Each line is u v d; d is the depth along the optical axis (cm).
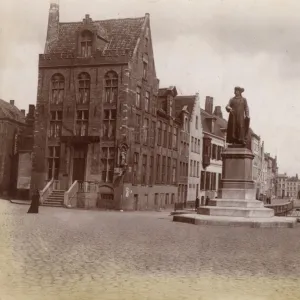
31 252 1336
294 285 1052
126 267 1176
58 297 941
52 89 3984
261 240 1764
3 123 4591
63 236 1698
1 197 4338
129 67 3797
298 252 1484
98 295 954
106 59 3844
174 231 1994
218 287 1024
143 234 1842
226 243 1644
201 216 2467
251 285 1045
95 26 3894
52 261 1221
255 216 2502
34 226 1997
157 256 1334
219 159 6400
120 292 975
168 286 1023
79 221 2355
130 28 4053
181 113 5216
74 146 3856
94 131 3834
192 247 1521
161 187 4600
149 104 4247
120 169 3731
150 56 4203
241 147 2708
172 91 4847
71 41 4062
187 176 5388
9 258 1246
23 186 4600
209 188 6084
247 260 1313
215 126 6412
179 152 5100
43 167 3928
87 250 1398
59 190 3753
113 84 3831
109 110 3822
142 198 4141
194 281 1065
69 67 3934
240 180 2644
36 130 3972
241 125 2700
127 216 2945
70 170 3844
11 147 4641
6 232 1736
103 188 3769
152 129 4356
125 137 3753
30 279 1049
